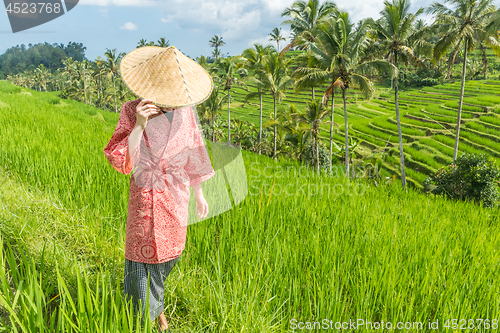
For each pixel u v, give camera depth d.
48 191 3.62
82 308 1.54
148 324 1.62
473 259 3.49
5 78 153.12
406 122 53.53
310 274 2.68
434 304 2.53
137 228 1.88
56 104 25.62
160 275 1.98
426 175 36.94
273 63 36.25
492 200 17.73
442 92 73.56
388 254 3.13
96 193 3.56
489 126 47.34
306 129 29.39
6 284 1.65
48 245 2.56
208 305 2.21
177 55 1.84
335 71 27.17
